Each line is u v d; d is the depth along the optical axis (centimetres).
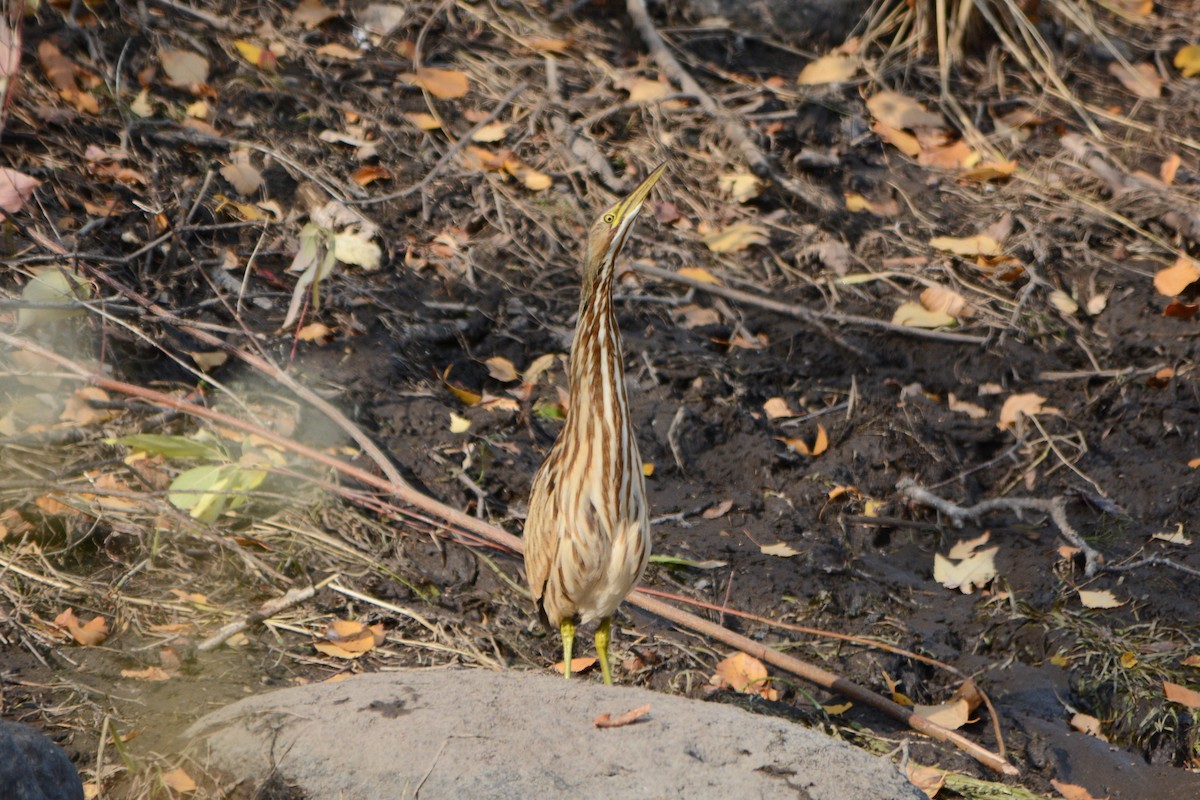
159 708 718
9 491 853
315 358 1057
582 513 745
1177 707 857
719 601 929
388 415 1028
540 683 658
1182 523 1041
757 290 1237
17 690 712
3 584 793
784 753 611
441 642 838
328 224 1167
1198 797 793
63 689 720
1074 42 1597
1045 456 1103
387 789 576
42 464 892
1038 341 1214
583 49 1477
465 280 1180
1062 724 849
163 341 1024
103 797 641
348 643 810
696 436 1082
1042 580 980
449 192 1259
